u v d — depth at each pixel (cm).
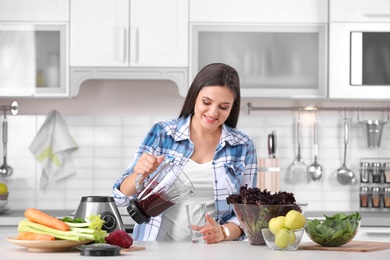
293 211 238
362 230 437
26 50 460
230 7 462
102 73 458
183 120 296
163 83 497
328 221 246
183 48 460
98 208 255
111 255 219
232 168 291
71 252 232
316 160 492
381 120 484
